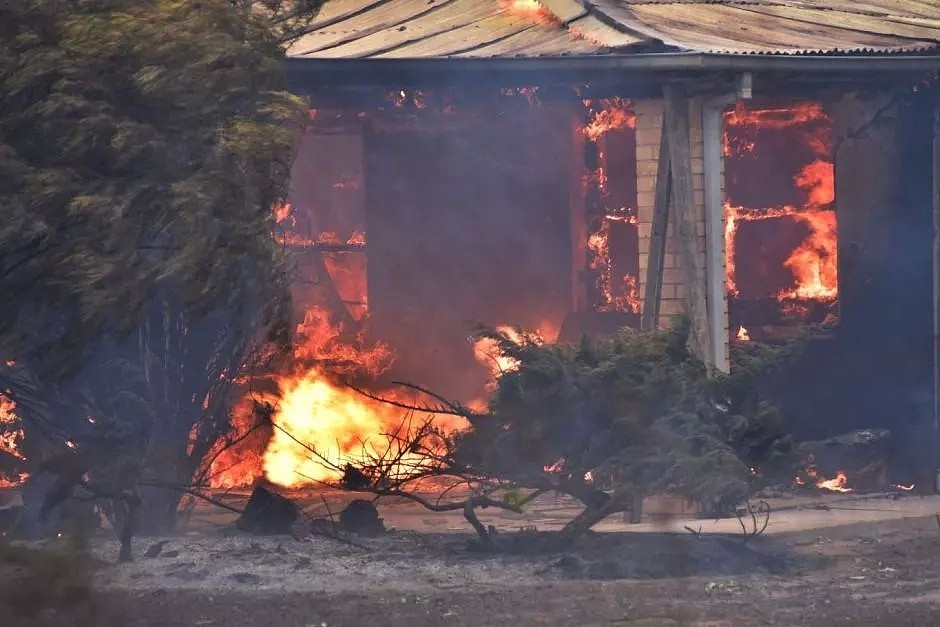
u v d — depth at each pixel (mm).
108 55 43344
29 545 44812
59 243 43656
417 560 45188
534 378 45938
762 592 39062
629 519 56031
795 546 50250
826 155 82250
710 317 60906
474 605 36562
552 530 53375
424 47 63062
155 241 45406
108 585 39188
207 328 52969
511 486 47031
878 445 69750
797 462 46875
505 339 47812
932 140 68062
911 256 70062
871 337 71188
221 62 45875
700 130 61094
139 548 47188
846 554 48031
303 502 63406
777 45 62625
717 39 62906
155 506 52125
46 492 50188
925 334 69750
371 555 46125
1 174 42469
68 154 43406
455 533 52219
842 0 76812
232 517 58188
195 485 52625
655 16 68688
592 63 58875
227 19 46594
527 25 67125
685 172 60406
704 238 60969
